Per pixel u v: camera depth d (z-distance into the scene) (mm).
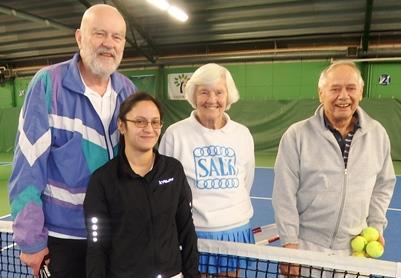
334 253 1854
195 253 1729
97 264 1531
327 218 2018
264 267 3041
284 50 11156
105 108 1920
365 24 9367
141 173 1651
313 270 1984
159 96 12570
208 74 2004
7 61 13891
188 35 11266
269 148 11102
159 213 1606
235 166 2125
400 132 9859
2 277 2756
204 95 2029
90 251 1547
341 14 9398
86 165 1850
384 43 10242
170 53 12312
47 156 1769
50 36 11570
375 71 10586
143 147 1602
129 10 9867
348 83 1874
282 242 2051
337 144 1972
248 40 11258
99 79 1896
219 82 2020
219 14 9945
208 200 2041
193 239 1733
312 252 1652
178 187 1699
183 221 1731
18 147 1735
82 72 1902
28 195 1694
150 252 1571
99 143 1890
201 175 2041
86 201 1577
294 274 1909
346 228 1999
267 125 11078
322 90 2004
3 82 14125
